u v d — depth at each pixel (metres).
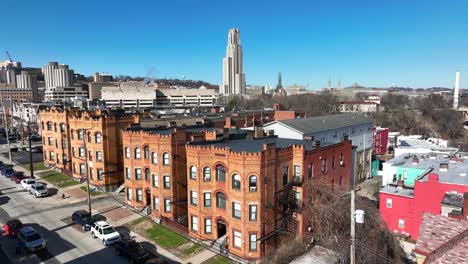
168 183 44.91
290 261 32.53
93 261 35.50
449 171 46.81
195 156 39.34
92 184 59.94
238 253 36.53
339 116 74.12
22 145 96.62
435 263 19.36
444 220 25.33
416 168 51.03
